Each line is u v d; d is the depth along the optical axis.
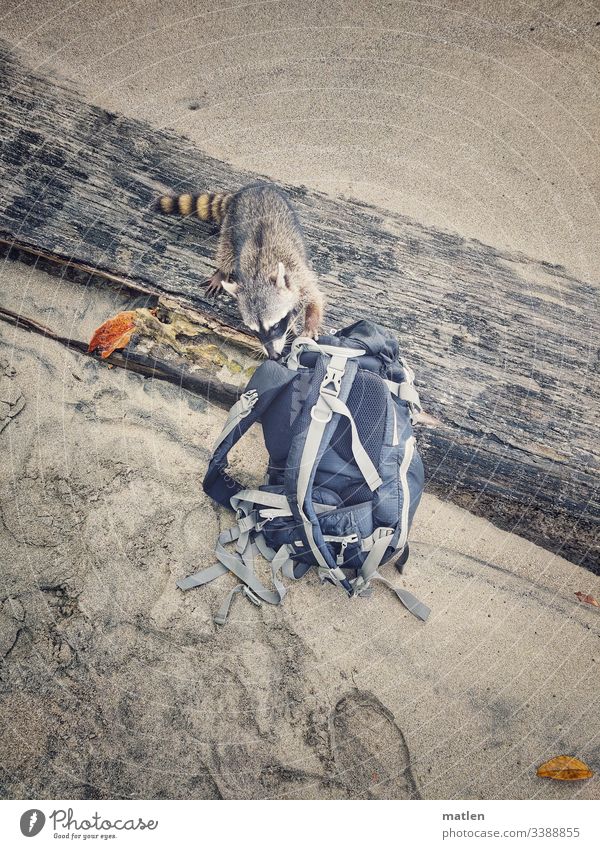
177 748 1.50
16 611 1.59
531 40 2.46
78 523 1.70
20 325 1.92
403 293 2.01
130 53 2.37
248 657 1.59
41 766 1.48
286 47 2.43
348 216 2.12
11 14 2.39
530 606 1.71
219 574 1.66
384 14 2.50
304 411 1.59
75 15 2.42
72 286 1.98
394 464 1.61
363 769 1.50
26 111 2.19
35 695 1.53
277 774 1.49
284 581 1.67
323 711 1.54
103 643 1.58
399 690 1.58
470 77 2.39
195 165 2.18
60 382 1.86
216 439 1.83
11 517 1.69
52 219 2.02
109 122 2.21
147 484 1.75
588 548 1.78
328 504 1.59
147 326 1.92
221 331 1.91
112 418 1.83
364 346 1.71
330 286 2.01
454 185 2.21
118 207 2.07
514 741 1.54
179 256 2.01
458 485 1.82
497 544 1.79
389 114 2.32
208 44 2.41
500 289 2.03
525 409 1.87
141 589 1.64
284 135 2.26
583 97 2.37
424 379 1.89
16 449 1.77
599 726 1.57
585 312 2.02
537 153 2.27
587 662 1.64
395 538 1.60
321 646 1.61
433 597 1.70
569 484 1.80
